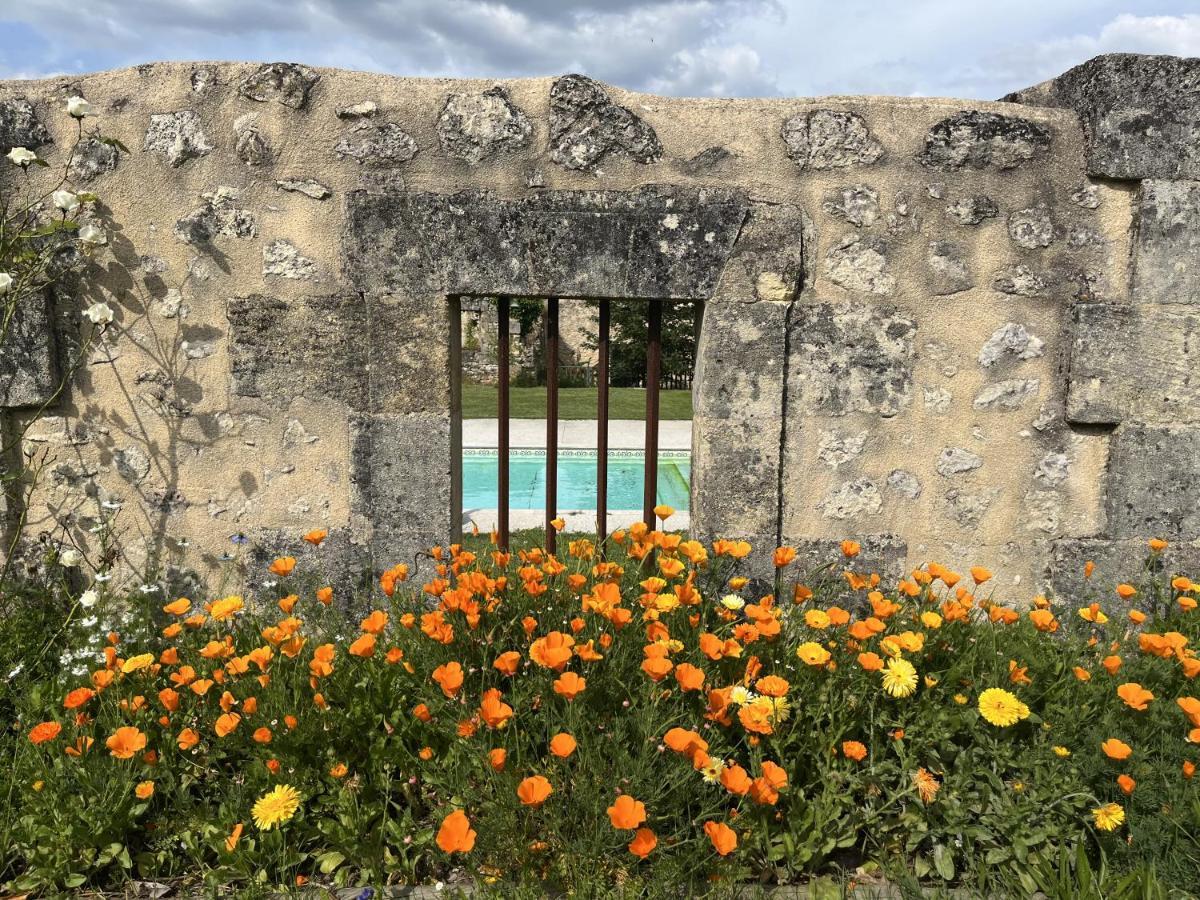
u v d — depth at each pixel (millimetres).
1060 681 2209
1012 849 1934
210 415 3037
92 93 2891
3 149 2893
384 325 2949
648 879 1830
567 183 2906
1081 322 2939
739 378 2971
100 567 2986
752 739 1929
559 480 7996
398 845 1986
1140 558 3049
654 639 2059
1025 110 2916
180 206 2932
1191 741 2002
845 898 1858
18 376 2959
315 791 2055
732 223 2889
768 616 2117
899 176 2918
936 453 3059
